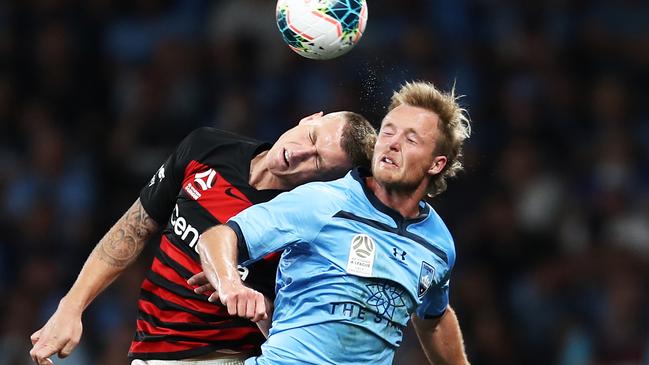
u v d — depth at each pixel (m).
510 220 38.16
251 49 44.41
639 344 35.03
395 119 17.48
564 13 45.00
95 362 35.72
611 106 42.09
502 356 35.88
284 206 16.98
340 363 17.09
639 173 40.44
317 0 18.61
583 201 39.38
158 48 44.81
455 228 38.22
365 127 18.73
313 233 16.98
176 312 19.23
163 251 19.52
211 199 19.09
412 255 17.44
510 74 43.00
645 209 38.75
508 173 39.78
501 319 36.47
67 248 38.97
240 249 16.73
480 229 38.09
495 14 44.88
